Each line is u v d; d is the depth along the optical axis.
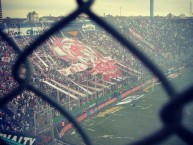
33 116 24.17
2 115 23.77
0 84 30.67
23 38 49.25
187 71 61.03
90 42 59.62
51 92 31.38
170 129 1.66
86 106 33.91
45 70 37.72
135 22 85.44
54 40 49.56
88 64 44.12
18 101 26.06
